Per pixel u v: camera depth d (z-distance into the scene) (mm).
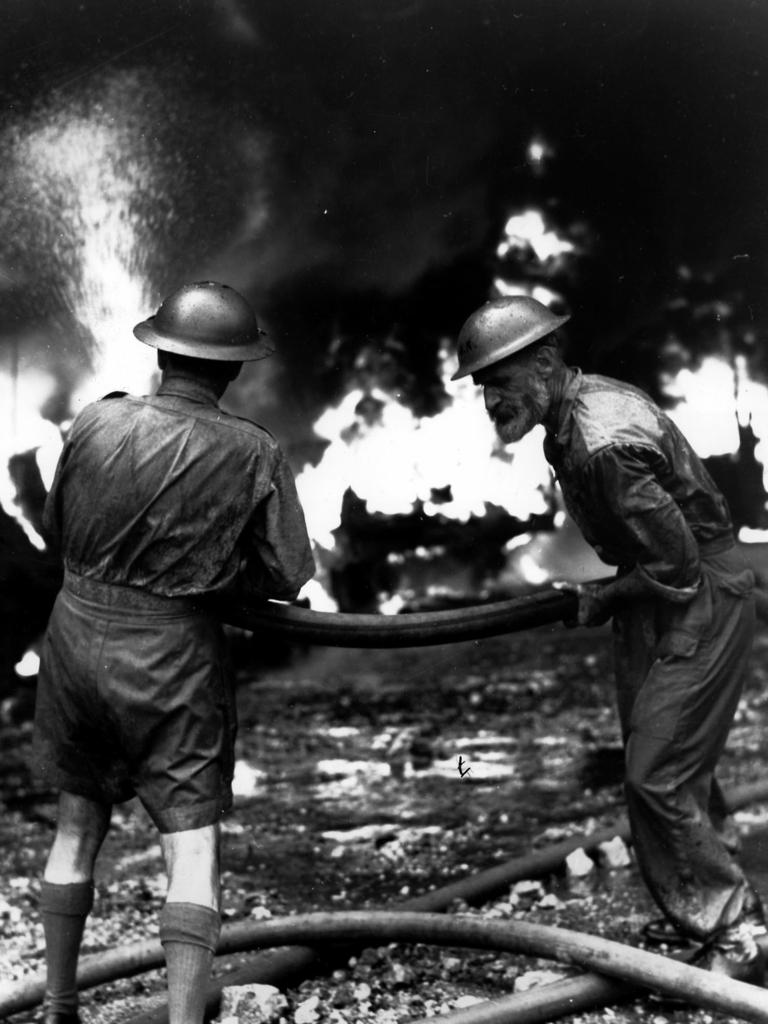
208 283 3662
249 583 3602
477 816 5938
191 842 3371
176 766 3400
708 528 3945
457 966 4070
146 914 4691
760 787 5613
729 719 3924
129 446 3402
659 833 3850
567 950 3768
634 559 3877
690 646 3846
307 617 3824
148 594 3398
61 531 3561
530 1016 3566
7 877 5215
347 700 8430
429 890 4969
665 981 3568
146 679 3363
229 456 3422
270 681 9055
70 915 3498
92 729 3496
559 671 9016
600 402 3797
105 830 3611
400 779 6629
